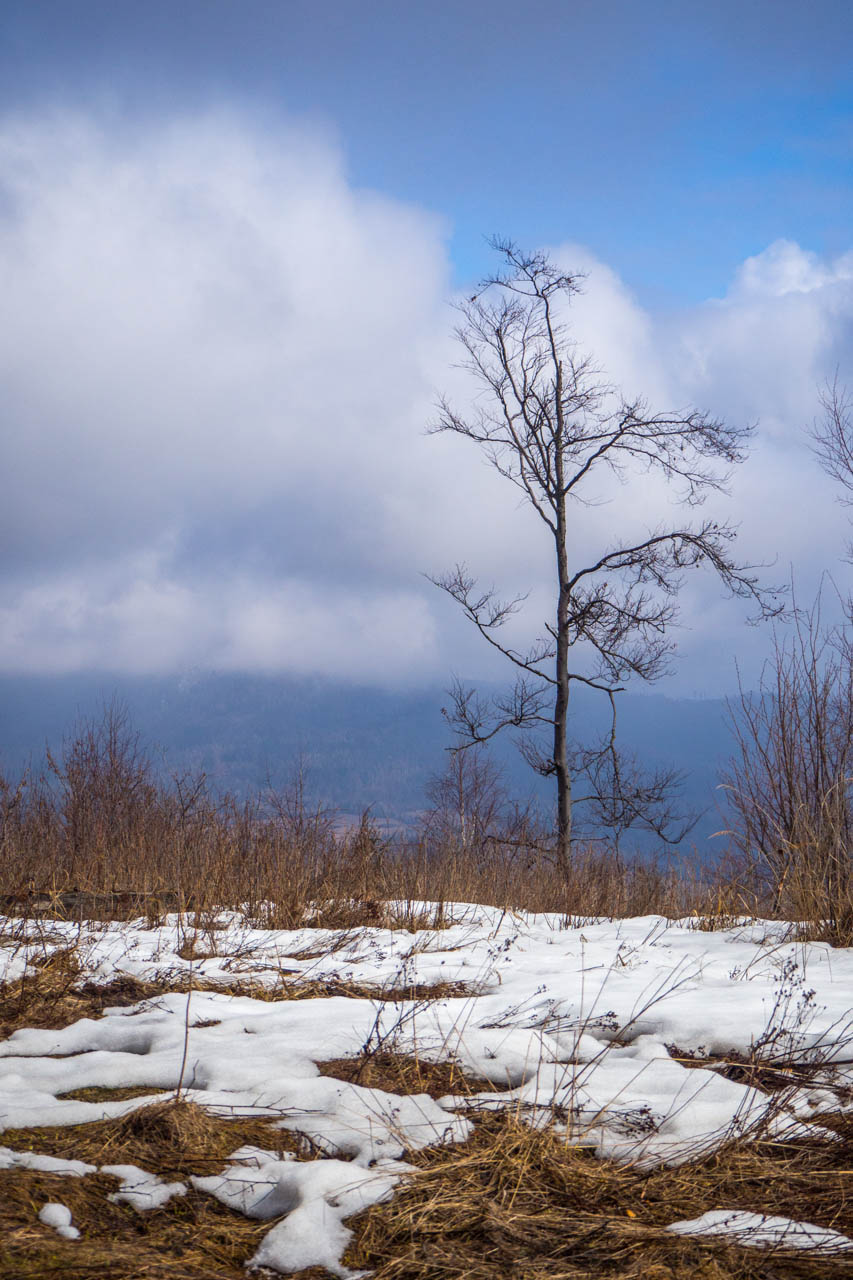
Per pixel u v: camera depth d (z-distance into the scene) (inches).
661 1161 108.3
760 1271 86.7
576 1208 99.1
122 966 208.7
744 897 311.4
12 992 182.4
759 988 188.4
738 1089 129.6
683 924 301.9
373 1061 140.3
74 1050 153.7
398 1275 86.0
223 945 244.4
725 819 324.5
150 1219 95.7
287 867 328.8
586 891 401.1
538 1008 177.2
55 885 325.4
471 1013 174.4
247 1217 98.0
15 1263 83.9
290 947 248.2
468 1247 90.8
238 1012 174.2
